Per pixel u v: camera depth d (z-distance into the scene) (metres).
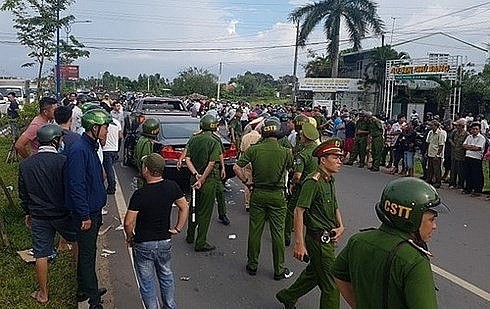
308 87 38.72
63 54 22.72
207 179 7.05
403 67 31.91
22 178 5.11
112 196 10.33
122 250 7.13
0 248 6.66
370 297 2.49
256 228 6.20
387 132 17.42
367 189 12.66
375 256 2.49
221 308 5.34
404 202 2.44
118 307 5.29
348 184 13.42
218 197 8.52
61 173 5.14
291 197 7.26
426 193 2.45
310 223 4.57
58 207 5.14
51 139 5.26
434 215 2.48
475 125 12.59
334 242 4.59
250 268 6.32
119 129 10.53
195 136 7.14
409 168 15.03
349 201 10.99
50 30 20.70
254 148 6.04
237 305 5.43
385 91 34.00
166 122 11.74
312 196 4.50
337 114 22.09
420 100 33.38
